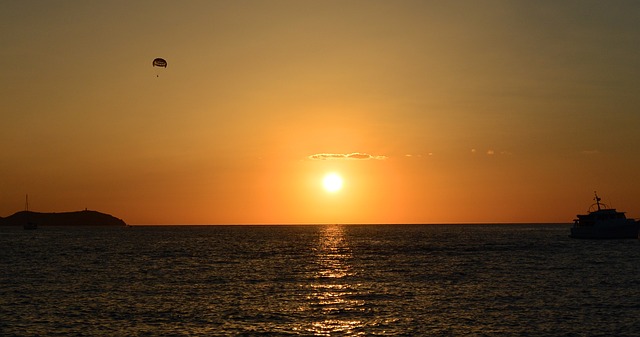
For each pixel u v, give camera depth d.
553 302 57.09
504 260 104.25
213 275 81.50
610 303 56.22
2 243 177.75
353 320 49.69
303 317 50.91
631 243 154.50
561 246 145.00
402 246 157.75
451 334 44.94
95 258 113.38
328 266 95.38
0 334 44.91
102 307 55.22
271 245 166.88
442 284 70.75
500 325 47.66
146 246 160.50
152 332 45.56
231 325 47.91
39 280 75.31
